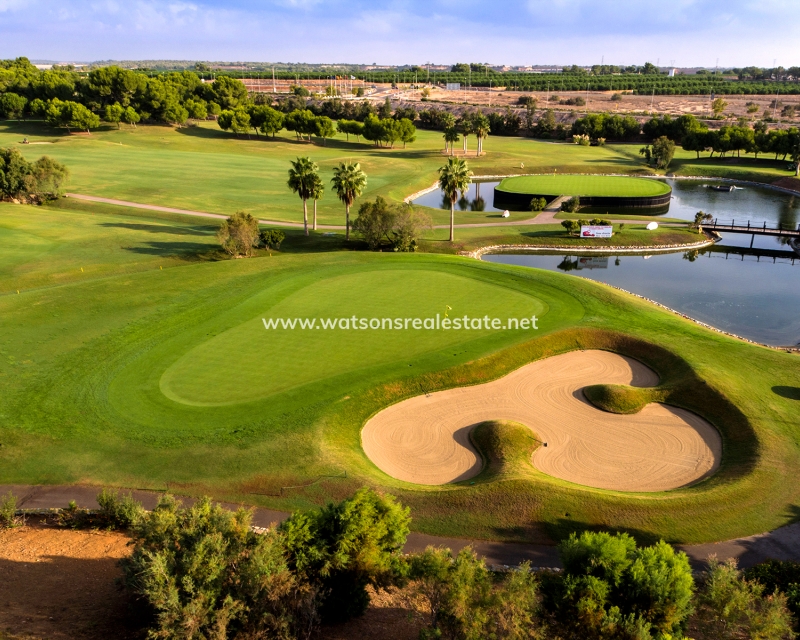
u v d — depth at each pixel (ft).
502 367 144.66
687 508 99.04
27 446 111.96
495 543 93.04
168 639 59.77
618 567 69.56
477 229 309.01
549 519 96.99
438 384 136.98
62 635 62.85
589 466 113.80
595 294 187.93
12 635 61.46
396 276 201.16
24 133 570.46
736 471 109.81
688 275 254.68
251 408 123.24
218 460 108.17
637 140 653.30
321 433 116.16
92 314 168.14
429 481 109.60
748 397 130.72
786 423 122.42
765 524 96.73
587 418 128.16
